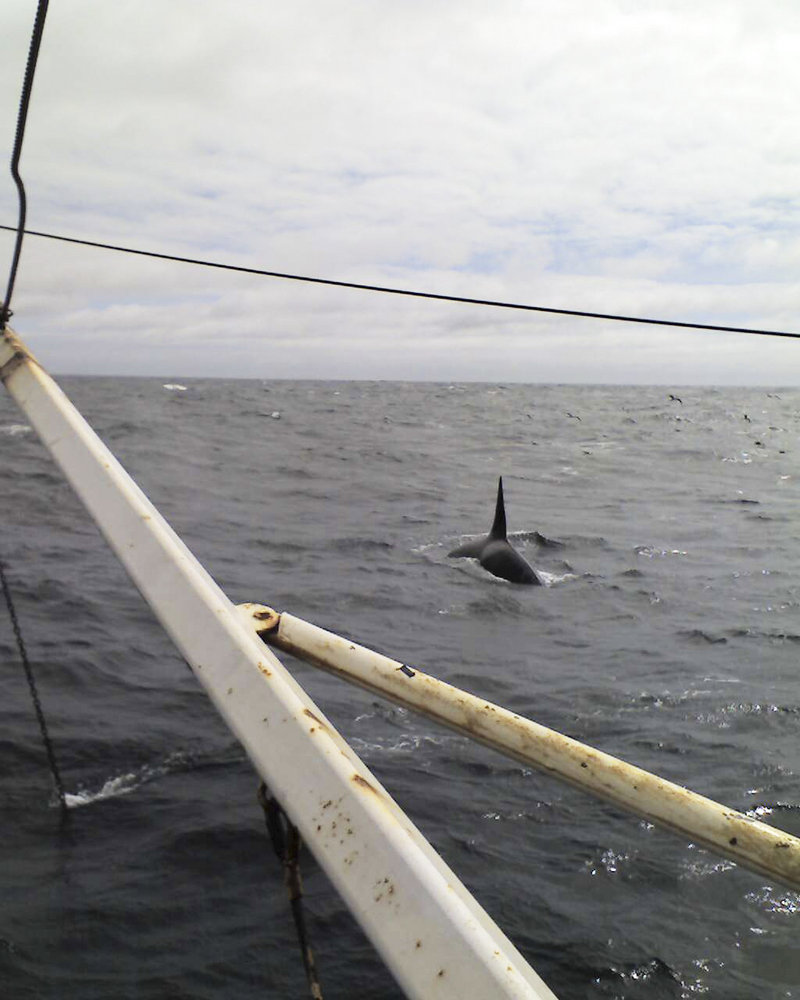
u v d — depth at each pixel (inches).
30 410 96.1
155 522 81.1
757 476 1232.8
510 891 212.7
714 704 343.0
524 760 78.5
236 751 277.6
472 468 1253.7
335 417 2172.7
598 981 183.2
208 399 2623.0
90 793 249.0
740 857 70.9
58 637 389.7
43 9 88.8
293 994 175.6
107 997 172.6
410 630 450.3
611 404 3459.6
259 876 212.4
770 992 180.2
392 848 54.6
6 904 198.5
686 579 586.2
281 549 645.3
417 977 48.6
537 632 451.8
